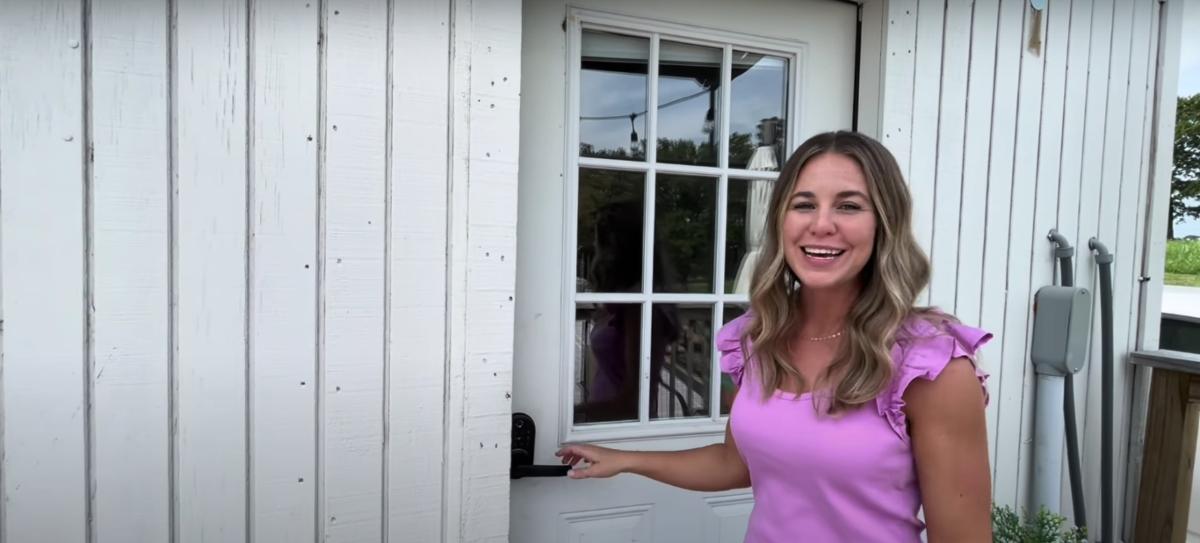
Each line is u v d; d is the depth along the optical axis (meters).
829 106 1.79
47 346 1.05
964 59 1.83
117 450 1.10
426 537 1.29
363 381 1.23
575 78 1.51
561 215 1.52
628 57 1.59
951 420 0.85
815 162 0.93
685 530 1.68
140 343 1.10
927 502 0.88
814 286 0.92
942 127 1.81
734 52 1.71
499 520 1.34
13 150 1.02
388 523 1.26
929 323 0.92
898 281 0.90
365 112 1.19
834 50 1.78
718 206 1.69
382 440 1.25
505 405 1.33
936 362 0.85
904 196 0.93
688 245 1.69
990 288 1.92
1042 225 1.98
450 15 1.24
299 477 1.20
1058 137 1.98
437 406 1.28
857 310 0.93
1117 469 2.17
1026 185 1.94
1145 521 2.13
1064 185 2.00
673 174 1.65
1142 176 2.12
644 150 1.62
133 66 1.07
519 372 1.50
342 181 1.19
